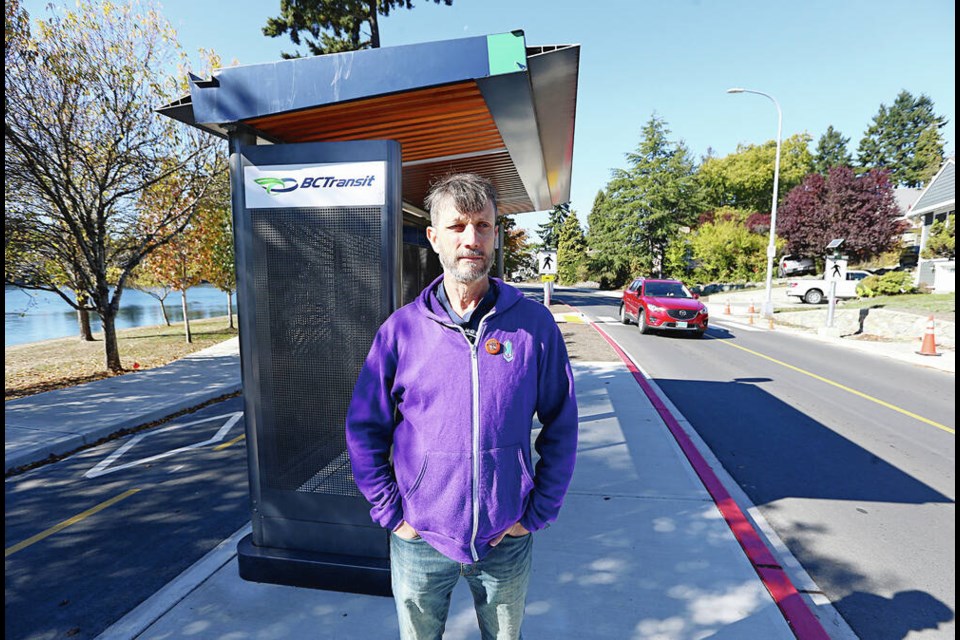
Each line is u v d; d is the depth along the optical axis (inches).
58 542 130.8
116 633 89.6
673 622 91.0
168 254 500.7
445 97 103.3
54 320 981.2
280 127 114.9
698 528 124.6
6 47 273.6
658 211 1624.0
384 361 62.6
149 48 338.3
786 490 158.4
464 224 59.0
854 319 586.9
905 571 114.9
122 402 266.2
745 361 382.0
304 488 102.8
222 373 348.8
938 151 2566.4
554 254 489.1
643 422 211.9
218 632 89.0
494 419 57.6
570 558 111.7
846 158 2691.9
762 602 96.6
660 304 514.0
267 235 100.9
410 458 59.7
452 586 65.6
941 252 933.2
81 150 321.7
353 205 97.3
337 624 90.8
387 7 520.1
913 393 285.9
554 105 106.1
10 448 194.2
